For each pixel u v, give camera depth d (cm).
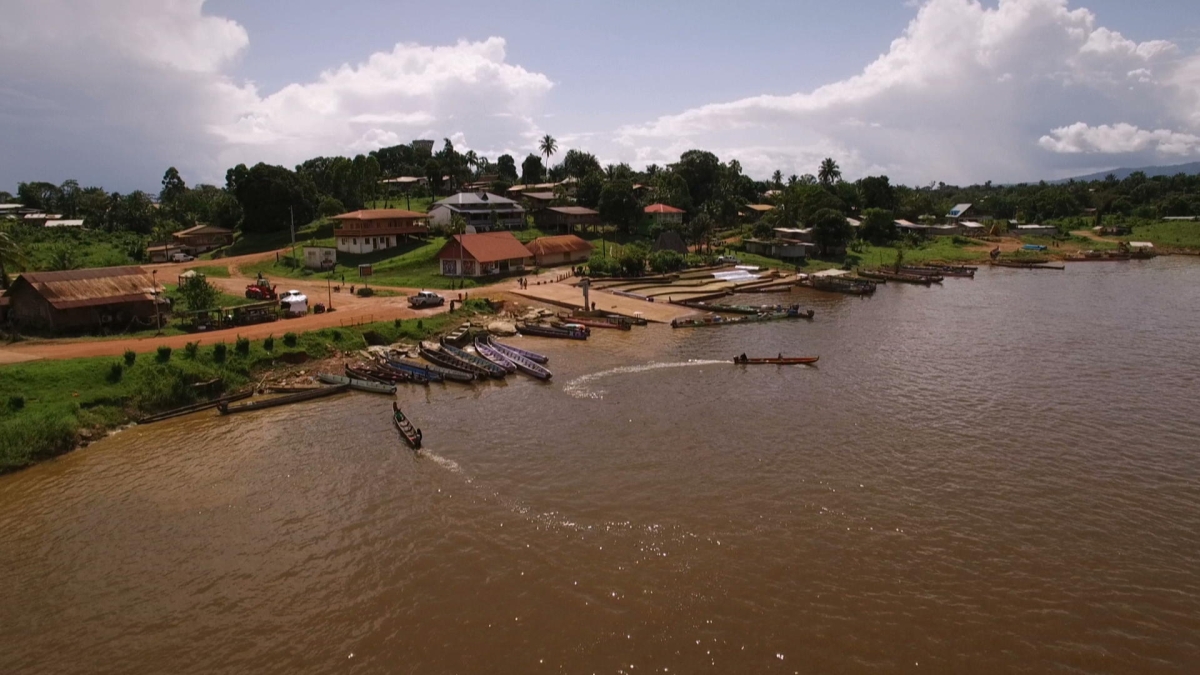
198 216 17362
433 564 3028
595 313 8106
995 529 3259
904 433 4447
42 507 3578
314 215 14888
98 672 2448
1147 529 3256
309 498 3634
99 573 3016
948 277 12481
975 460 4022
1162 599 2742
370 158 16638
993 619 2631
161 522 3419
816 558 3030
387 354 6219
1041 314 8556
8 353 5359
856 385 5494
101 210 16738
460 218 12850
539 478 3828
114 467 4031
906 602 2730
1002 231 18388
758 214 18525
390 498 3619
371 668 2438
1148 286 10975
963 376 5725
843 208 17350
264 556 3117
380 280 9938
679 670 2391
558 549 3122
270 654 2514
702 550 3097
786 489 3666
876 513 3412
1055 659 2427
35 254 10794
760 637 2544
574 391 5372
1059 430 4481
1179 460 4009
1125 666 2395
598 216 14875
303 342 6041
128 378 4934
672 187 17412
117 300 6341
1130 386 5406
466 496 3628
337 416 4844
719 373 5872
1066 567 2958
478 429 4569
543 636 2569
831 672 2373
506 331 7294
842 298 10012
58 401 4562
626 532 3253
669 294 9531
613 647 2506
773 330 7644
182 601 2817
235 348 5644
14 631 2659
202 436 4478
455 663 2448
